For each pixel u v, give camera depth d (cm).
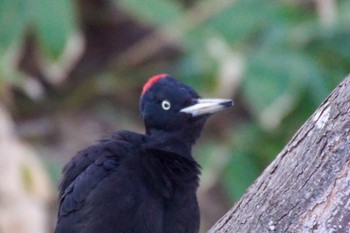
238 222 870
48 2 1445
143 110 992
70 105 1634
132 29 1703
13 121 1598
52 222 1449
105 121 1639
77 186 922
